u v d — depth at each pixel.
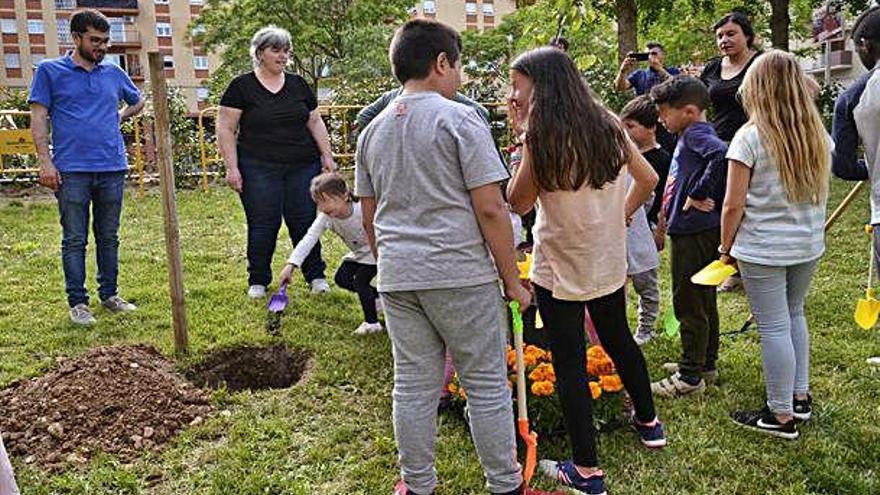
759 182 3.10
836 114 3.42
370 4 24.66
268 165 5.46
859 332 4.51
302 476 3.06
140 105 5.30
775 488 2.92
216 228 8.38
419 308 2.55
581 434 2.84
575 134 2.62
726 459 3.10
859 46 3.29
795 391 3.36
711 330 3.76
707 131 3.59
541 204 2.80
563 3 5.75
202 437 3.38
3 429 3.35
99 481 3.02
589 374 3.38
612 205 2.79
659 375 3.96
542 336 3.77
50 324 4.89
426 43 2.51
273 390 3.85
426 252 2.46
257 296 5.45
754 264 3.13
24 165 11.59
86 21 4.80
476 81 15.46
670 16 14.96
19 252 7.09
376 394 3.80
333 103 13.95
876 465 3.05
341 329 4.77
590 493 2.84
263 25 23.98
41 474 3.06
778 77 3.03
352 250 4.65
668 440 3.25
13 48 35.81
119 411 3.48
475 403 2.57
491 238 2.47
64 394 3.54
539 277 2.89
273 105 5.44
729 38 4.88
